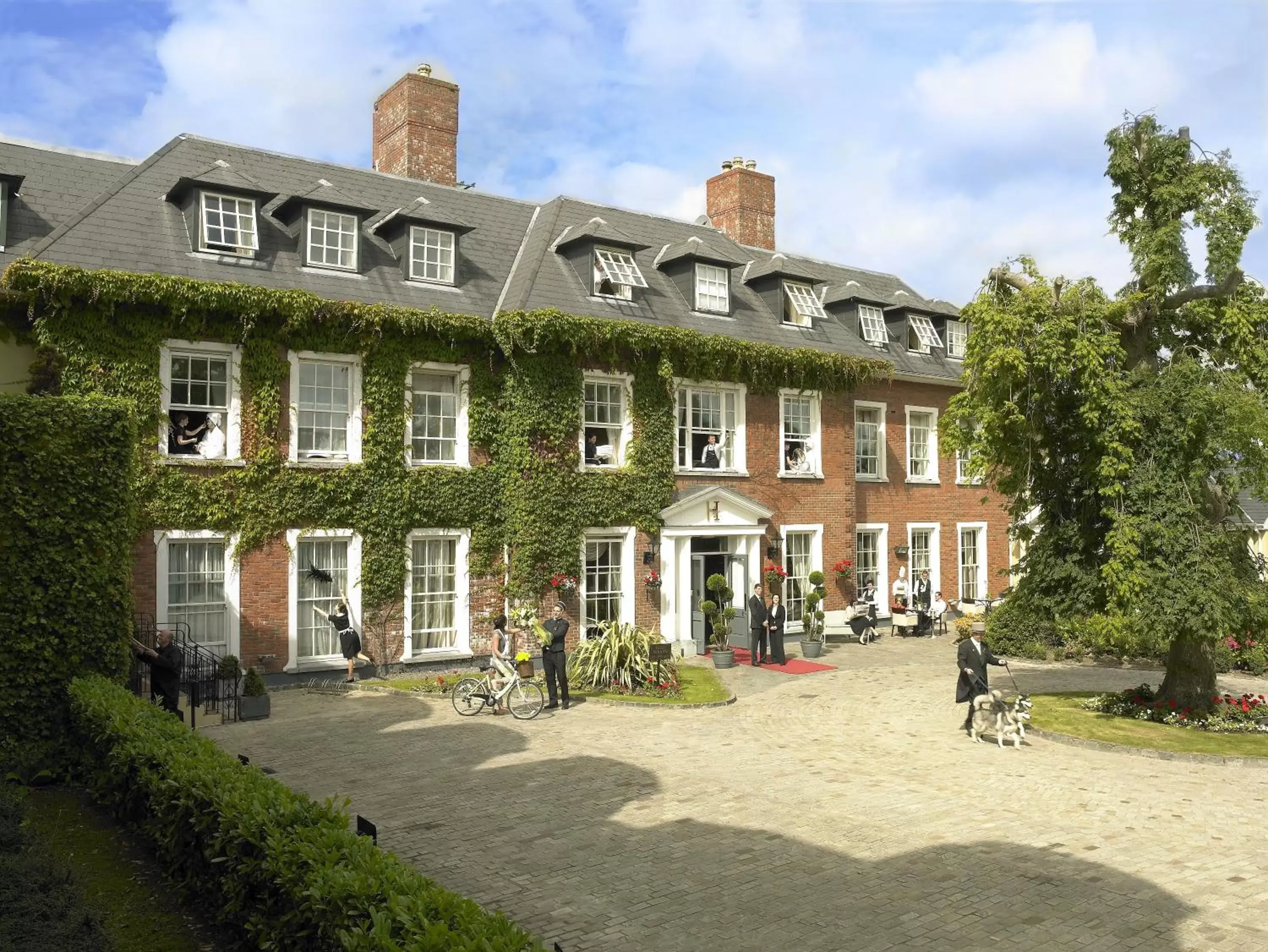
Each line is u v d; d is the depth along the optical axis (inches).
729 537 952.9
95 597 442.0
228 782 282.2
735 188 1227.9
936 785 455.5
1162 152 589.6
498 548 812.6
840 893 315.6
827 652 931.3
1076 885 323.6
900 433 1138.7
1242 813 409.4
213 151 814.5
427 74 1009.5
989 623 962.7
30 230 689.6
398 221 808.9
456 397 807.7
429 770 473.1
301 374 733.9
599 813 401.7
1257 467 561.0
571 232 892.0
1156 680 800.9
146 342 662.5
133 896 288.8
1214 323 592.7
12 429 430.3
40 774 407.8
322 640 741.3
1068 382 592.1
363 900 200.8
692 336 882.8
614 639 701.9
